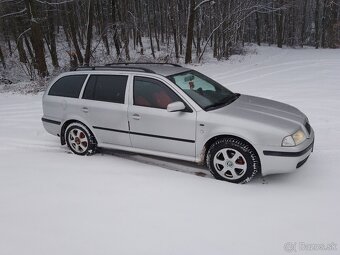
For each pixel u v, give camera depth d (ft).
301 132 15.69
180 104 16.51
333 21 121.08
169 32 125.59
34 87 50.29
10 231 12.28
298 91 35.17
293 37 169.37
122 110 18.53
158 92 17.71
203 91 18.15
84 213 13.37
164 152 17.92
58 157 20.21
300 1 173.88
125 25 84.53
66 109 20.70
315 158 18.58
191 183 15.90
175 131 17.13
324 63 56.13
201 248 11.05
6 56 91.76
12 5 76.23
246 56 83.46
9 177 17.17
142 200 14.26
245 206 13.67
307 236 11.59
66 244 11.43
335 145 20.31
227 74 51.70
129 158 20.01
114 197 14.58
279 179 16.29
